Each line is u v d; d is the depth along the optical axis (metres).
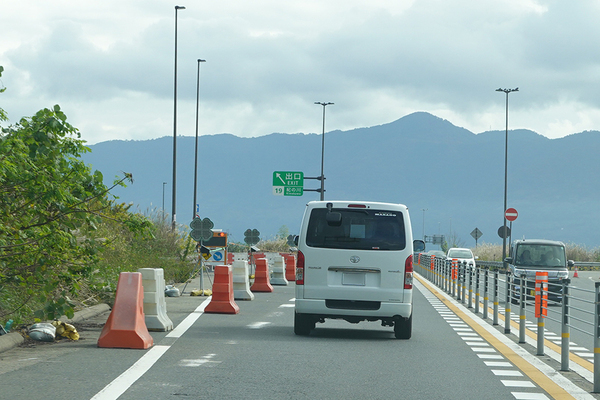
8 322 15.59
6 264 15.22
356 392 10.58
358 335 17.88
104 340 14.00
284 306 25.45
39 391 10.05
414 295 34.28
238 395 10.14
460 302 30.94
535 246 37.19
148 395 9.96
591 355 15.52
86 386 10.41
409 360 13.73
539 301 15.08
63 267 16.48
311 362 13.12
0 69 13.95
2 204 14.64
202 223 32.84
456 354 14.71
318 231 17.11
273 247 85.31
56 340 15.08
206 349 14.31
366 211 17.17
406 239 17.05
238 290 28.39
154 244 37.78
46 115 14.24
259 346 15.00
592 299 34.56
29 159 14.02
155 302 17.00
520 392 10.94
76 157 14.94
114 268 25.92
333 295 16.91
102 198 15.37
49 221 14.99
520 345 16.50
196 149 62.09
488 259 82.94
